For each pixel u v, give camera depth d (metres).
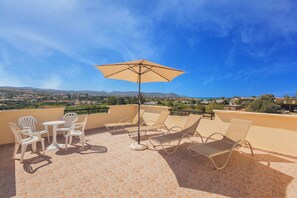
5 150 4.09
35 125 5.07
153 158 3.65
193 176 2.90
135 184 2.63
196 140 5.11
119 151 4.06
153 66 3.82
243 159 3.66
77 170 3.06
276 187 2.60
